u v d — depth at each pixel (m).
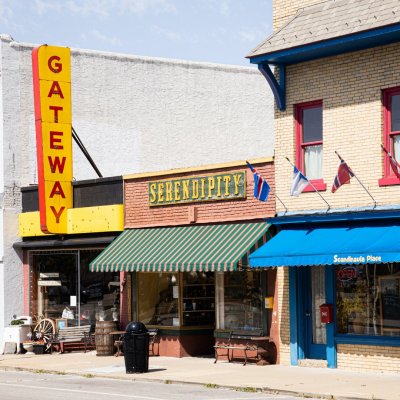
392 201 22.31
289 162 24.75
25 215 33.22
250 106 39.22
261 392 20.09
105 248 29.62
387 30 21.61
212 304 28.62
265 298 25.39
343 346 23.58
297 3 25.38
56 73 31.38
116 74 36.44
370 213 22.28
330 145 23.88
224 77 38.72
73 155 35.16
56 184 31.28
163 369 24.75
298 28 24.27
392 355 22.45
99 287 31.20
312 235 23.42
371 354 22.91
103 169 35.91
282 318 24.97
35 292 33.47
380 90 22.84
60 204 31.34
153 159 37.00
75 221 31.14
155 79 37.22
